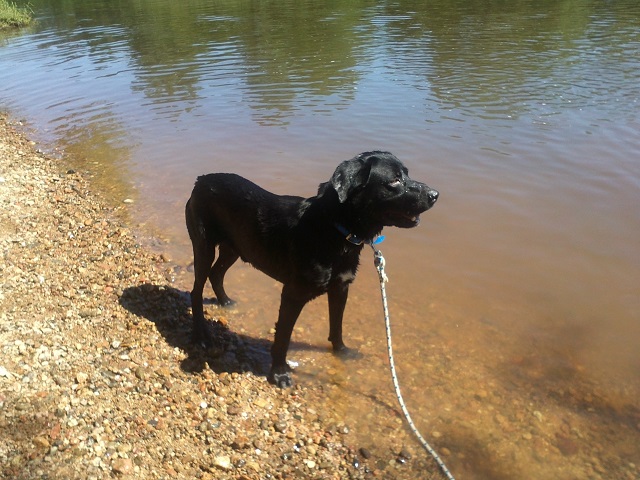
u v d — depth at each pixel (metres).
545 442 1.51
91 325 1.80
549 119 3.78
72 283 2.07
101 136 3.93
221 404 1.59
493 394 1.69
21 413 1.33
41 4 11.86
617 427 1.56
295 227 1.58
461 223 2.62
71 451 1.25
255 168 3.25
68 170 3.37
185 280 2.27
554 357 1.82
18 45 7.19
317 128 3.83
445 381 1.74
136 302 2.03
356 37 6.70
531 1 8.65
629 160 3.14
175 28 8.04
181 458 1.35
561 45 5.69
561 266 2.28
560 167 3.11
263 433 1.52
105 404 1.43
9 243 2.35
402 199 1.50
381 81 4.82
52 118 4.34
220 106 4.41
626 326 1.94
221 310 2.10
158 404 1.51
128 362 1.65
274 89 4.76
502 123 3.76
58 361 1.55
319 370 1.81
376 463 1.45
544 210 2.69
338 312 1.79
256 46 6.43
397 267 2.34
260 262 1.71
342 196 1.44
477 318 2.02
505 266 2.30
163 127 4.04
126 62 5.95
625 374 1.74
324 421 1.59
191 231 1.85
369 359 1.85
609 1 8.24
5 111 4.56
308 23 7.86
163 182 3.19
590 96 4.16
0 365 1.48
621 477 1.40
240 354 1.87
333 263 1.58
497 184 2.96
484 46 5.85
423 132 3.66
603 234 2.47
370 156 1.54
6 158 3.55
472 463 1.45
